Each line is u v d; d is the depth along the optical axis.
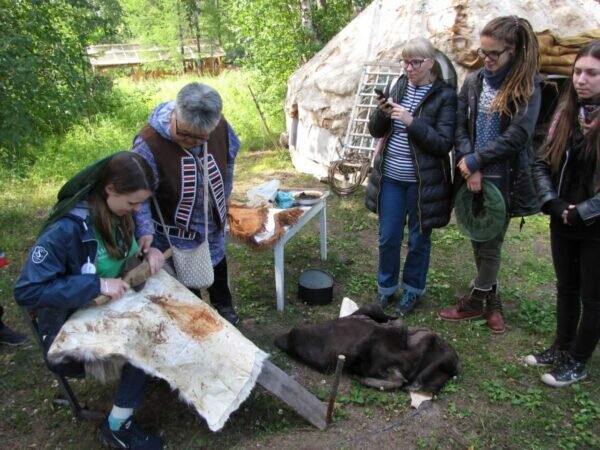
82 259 2.29
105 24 7.37
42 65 6.05
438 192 3.47
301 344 3.30
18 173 6.16
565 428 2.79
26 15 5.97
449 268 4.62
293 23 9.77
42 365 3.29
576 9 7.13
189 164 2.74
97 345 2.19
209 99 2.39
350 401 2.95
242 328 3.69
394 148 3.52
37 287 2.15
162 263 2.56
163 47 21.56
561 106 2.80
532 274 4.48
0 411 2.90
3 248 5.04
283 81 9.76
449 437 2.72
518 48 3.02
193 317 2.47
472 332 3.63
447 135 3.32
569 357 3.08
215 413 2.36
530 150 3.28
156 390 3.01
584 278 2.86
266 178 7.38
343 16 11.10
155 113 2.68
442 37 6.54
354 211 5.96
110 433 2.50
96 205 2.24
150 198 2.80
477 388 3.08
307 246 5.05
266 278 4.45
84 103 6.52
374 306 3.39
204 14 21.50
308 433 2.72
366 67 6.86
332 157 7.09
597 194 2.61
